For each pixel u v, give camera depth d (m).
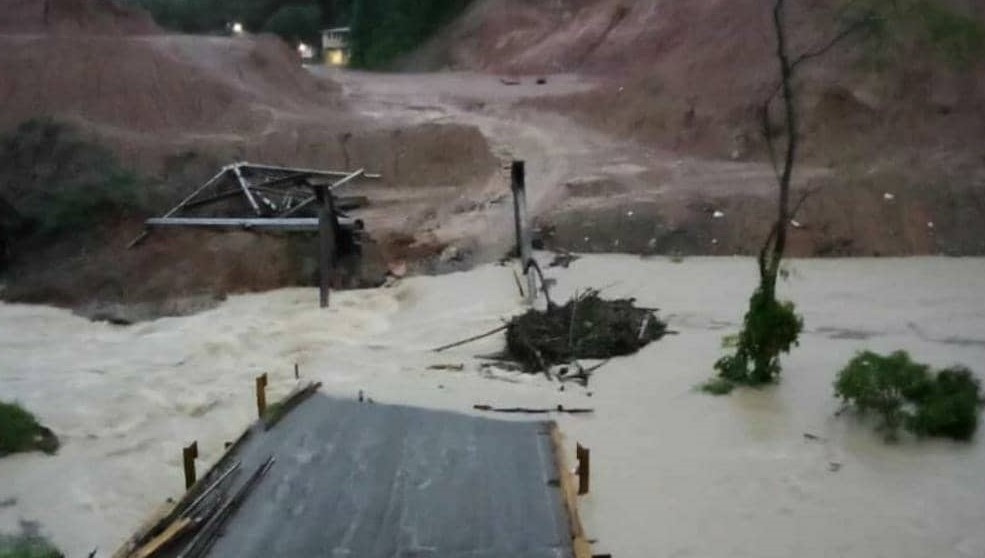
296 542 8.37
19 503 10.55
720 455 11.25
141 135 26.41
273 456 10.22
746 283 18.80
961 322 16.09
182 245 21.22
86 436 12.45
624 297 18.00
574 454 11.25
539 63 42.69
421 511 8.99
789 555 9.12
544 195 24.09
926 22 25.98
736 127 26.47
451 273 20.34
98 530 10.02
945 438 11.55
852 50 26.25
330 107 33.16
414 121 29.97
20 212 22.91
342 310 18.36
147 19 36.03
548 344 15.06
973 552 9.16
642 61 37.84
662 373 14.06
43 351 16.48
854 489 10.42
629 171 25.00
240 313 18.50
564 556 8.18
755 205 21.77
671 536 9.45
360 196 24.66
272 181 23.17
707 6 35.72
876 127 24.73
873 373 11.92
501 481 9.70
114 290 20.27
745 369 13.48
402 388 13.66
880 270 19.67
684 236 21.41
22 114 26.94
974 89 25.08
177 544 8.27
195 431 12.62
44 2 32.53
